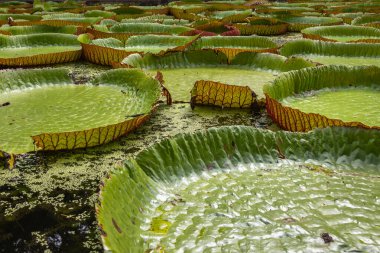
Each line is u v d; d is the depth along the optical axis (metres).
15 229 1.83
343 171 2.20
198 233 1.74
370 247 1.64
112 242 1.48
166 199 1.96
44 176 2.27
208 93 3.27
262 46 5.92
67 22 8.53
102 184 1.72
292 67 4.28
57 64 5.23
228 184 2.09
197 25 8.34
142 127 2.93
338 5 15.21
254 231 1.74
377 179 2.12
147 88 3.36
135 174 1.97
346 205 1.91
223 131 2.30
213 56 4.81
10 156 2.32
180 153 2.18
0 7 15.12
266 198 1.97
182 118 3.11
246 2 16.72
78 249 1.71
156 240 1.70
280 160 2.30
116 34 6.61
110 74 3.76
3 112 3.11
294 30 8.80
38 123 2.87
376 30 7.22
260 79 4.12
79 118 2.96
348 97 3.43
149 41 6.32
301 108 3.17
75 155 2.51
